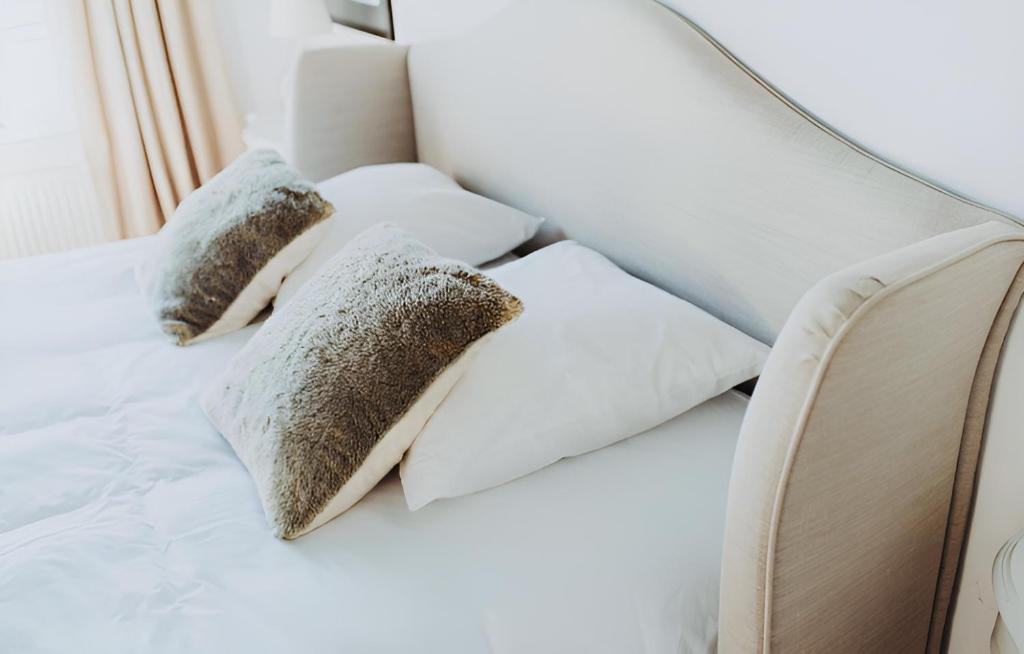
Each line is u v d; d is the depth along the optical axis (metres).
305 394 1.07
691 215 1.28
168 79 2.87
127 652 0.87
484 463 1.04
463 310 1.05
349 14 2.64
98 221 3.00
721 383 1.14
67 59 2.82
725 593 0.85
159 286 1.58
